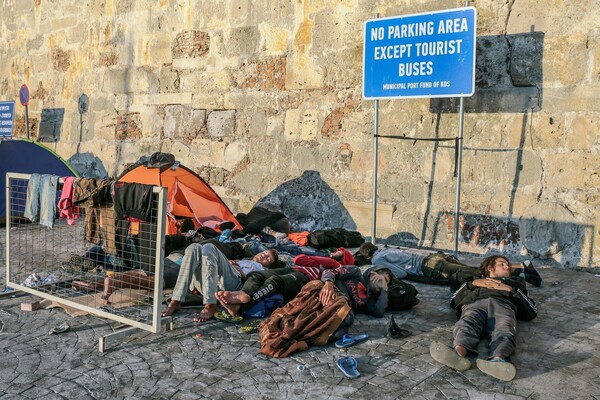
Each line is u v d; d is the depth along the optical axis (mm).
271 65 10195
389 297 5727
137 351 4695
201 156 11117
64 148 13422
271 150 10258
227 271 5656
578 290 6570
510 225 8055
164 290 6047
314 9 9656
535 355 4641
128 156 12195
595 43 7375
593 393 3969
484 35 8125
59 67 13453
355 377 4207
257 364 4445
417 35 7797
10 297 6184
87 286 6070
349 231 8797
